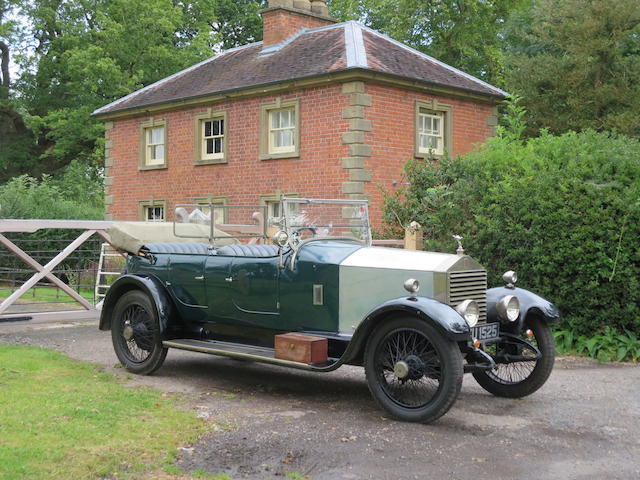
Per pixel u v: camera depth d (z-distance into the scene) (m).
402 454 4.93
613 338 8.84
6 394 6.07
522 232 9.34
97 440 4.91
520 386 6.63
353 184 14.88
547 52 24.20
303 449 5.00
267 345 7.04
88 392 6.35
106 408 5.77
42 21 32.31
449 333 5.40
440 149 16.72
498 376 7.01
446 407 5.52
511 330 6.64
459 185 10.70
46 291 15.63
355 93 14.89
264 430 5.43
